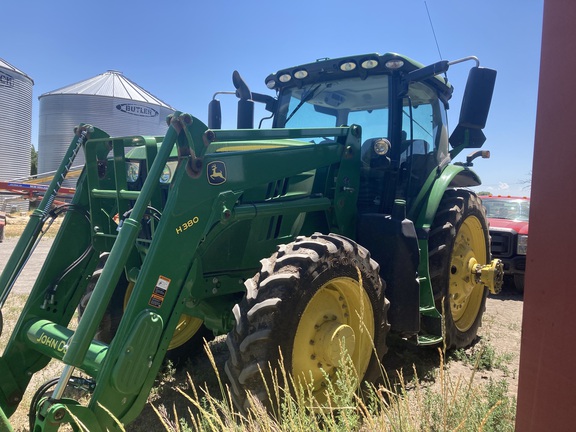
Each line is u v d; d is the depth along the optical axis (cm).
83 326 229
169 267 258
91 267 335
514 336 514
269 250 342
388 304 328
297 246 291
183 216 265
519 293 778
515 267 748
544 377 152
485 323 566
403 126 405
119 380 233
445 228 415
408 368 399
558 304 147
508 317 603
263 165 312
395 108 394
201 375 383
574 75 142
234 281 332
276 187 338
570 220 142
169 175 312
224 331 347
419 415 265
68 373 226
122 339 238
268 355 256
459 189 477
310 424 227
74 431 227
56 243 322
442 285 407
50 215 320
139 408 244
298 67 430
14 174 2544
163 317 255
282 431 218
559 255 147
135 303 244
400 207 356
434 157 452
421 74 377
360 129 377
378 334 317
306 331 285
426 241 393
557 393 146
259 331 258
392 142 393
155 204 305
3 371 289
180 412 321
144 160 331
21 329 299
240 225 325
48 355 278
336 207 358
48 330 286
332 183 365
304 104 444
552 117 151
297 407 261
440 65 367
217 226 287
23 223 2002
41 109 2639
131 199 304
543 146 155
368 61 390
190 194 269
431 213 406
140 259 324
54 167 2573
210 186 279
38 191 1997
